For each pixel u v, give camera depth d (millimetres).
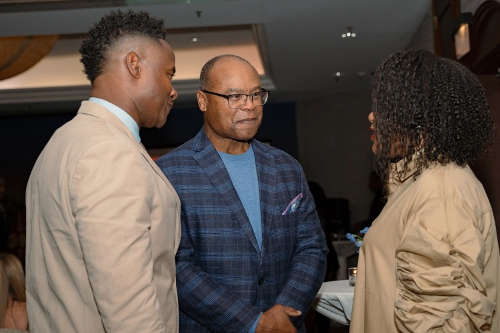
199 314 1892
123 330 1261
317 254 2104
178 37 7129
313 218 2191
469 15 4402
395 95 1547
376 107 1601
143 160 1431
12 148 9984
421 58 1557
